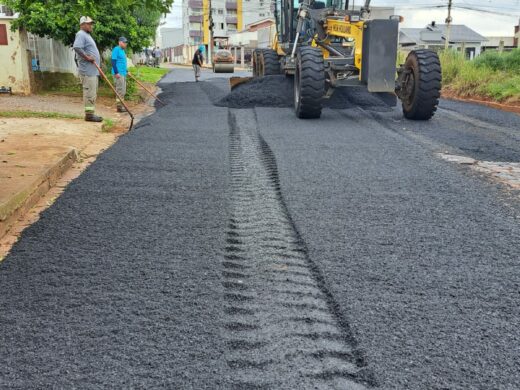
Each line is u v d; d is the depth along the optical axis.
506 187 4.07
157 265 2.60
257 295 2.30
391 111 8.92
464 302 2.22
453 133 6.66
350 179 4.24
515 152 5.49
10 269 2.55
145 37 13.08
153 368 1.73
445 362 1.77
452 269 2.55
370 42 7.43
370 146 5.63
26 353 1.83
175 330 1.98
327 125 7.23
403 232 3.06
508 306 2.19
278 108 9.23
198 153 5.32
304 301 2.25
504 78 11.29
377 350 1.84
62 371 1.72
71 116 8.09
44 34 11.12
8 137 6.02
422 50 7.79
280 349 1.86
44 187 3.99
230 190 3.99
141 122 8.03
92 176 4.36
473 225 3.19
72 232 3.07
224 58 29.56
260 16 77.19
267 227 3.19
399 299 2.24
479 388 1.64
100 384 1.65
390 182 4.15
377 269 2.55
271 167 4.73
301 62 7.67
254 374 1.71
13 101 9.90
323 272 2.51
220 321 2.05
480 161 5.03
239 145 5.79
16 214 3.32
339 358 1.82
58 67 13.81
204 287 2.36
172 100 11.49
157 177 4.35
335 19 8.53
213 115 8.41
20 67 11.17
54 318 2.07
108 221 3.27
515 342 1.91
